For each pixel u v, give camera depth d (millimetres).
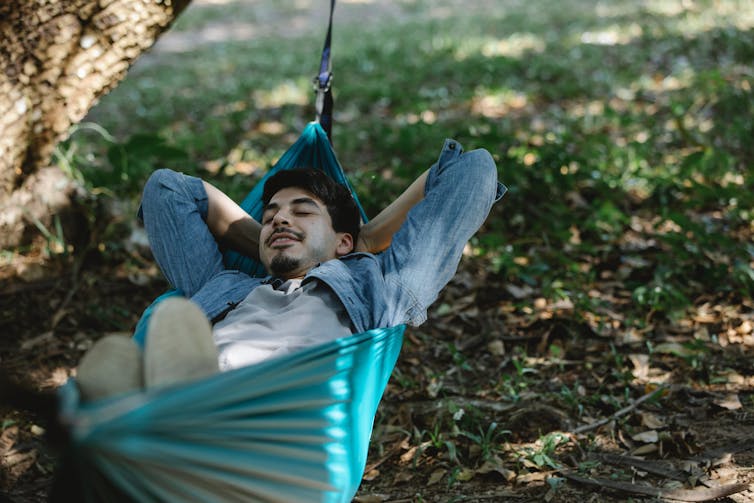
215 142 7719
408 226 3209
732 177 6082
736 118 6984
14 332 4426
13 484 3357
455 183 3199
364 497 3176
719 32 10570
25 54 3910
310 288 3031
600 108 8133
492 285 4836
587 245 5027
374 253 3537
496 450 3432
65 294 4734
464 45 12023
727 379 3838
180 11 4211
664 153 6598
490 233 5418
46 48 3928
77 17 3936
